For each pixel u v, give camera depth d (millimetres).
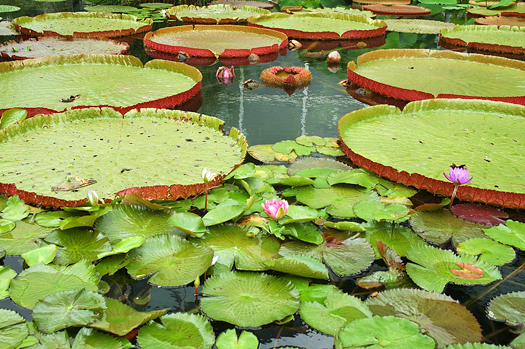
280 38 5688
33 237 1721
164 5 8156
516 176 2236
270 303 1415
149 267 1560
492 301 1466
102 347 1223
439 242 1814
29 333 1252
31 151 2281
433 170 2291
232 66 4320
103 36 5605
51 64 3926
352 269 1629
